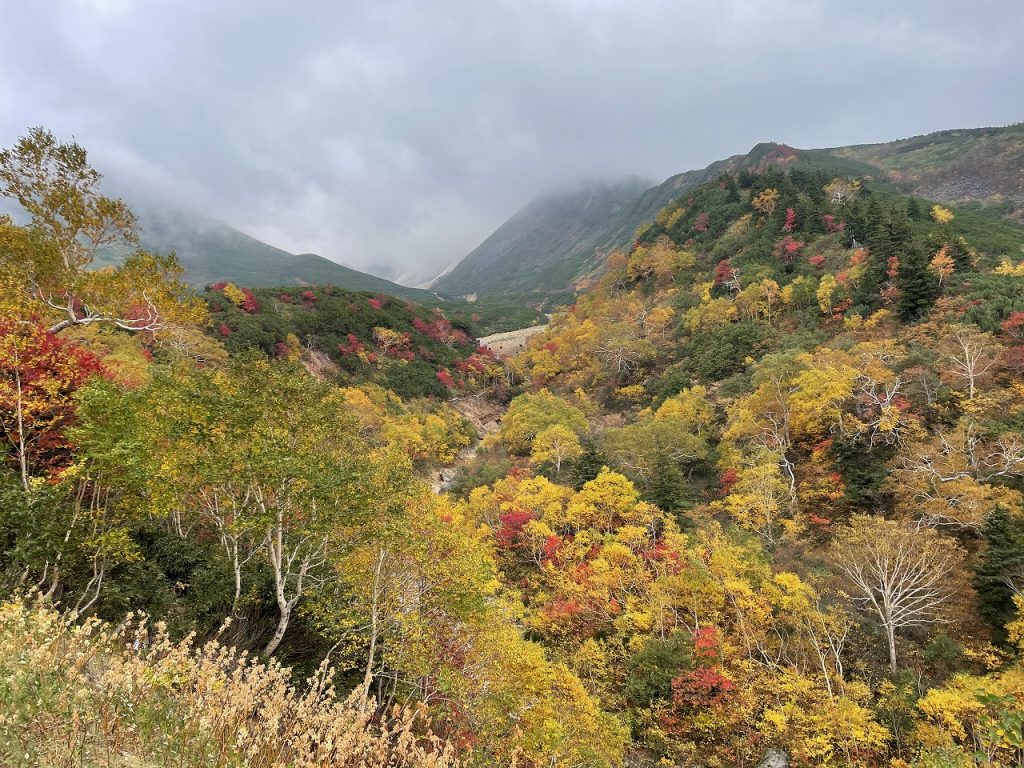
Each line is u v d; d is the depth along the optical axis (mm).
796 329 67125
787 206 102562
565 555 32469
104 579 12242
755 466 38594
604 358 88938
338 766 5805
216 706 5672
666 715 22109
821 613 25047
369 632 15133
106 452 12062
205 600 13750
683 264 110562
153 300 21047
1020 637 21016
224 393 13703
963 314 49812
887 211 89625
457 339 120188
